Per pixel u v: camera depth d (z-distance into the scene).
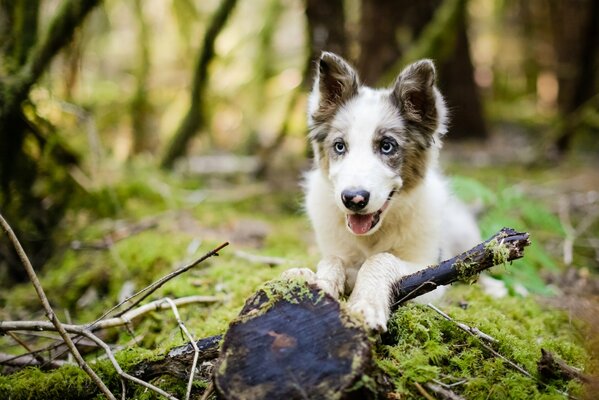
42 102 1.27
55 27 1.12
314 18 1.53
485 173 1.78
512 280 0.90
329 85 0.81
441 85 2.20
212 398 0.59
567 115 2.08
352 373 0.51
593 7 2.01
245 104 2.34
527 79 3.30
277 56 2.27
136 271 1.02
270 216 1.46
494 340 0.65
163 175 1.60
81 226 1.27
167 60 2.55
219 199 1.52
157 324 0.82
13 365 0.73
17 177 1.22
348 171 0.72
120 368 0.62
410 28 1.82
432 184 0.86
